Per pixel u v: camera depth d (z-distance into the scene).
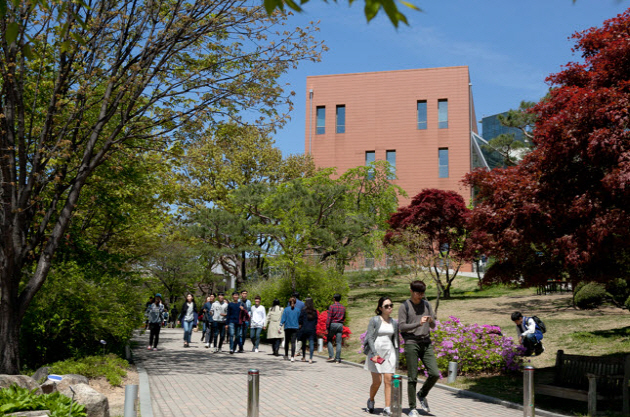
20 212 10.55
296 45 13.11
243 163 38.03
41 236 11.58
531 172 10.12
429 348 8.23
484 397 9.75
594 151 8.45
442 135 47.69
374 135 48.78
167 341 22.52
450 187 46.94
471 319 21.58
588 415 8.15
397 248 25.62
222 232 30.33
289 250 23.20
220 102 13.18
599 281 10.23
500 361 12.10
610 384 8.45
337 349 15.59
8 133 10.69
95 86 12.27
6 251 10.37
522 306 24.06
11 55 10.39
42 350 11.77
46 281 12.39
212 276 43.91
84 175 11.70
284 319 15.78
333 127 49.53
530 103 35.41
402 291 34.47
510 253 10.40
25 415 5.82
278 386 10.74
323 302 20.83
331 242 27.11
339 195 29.33
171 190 18.75
